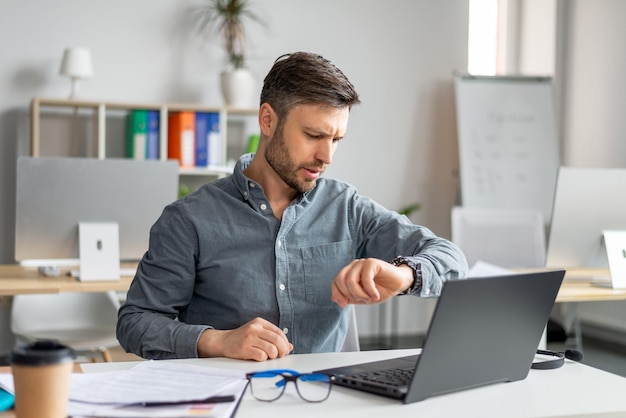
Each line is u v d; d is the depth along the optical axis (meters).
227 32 5.43
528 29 6.37
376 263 1.49
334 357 1.62
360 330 5.99
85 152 5.34
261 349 1.58
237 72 5.32
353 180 5.96
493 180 5.92
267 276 1.88
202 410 1.17
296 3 5.78
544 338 3.32
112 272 3.17
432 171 6.10
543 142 6.03
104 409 1.16
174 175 3.26
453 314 1.28
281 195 1.92
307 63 1.73
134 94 5.44
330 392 1.33
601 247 3.54
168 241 1.87
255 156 1.92
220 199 1.91
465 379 1.35
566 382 1.45
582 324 6.11
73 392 1.24
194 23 5.53
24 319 3.48
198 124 5.20
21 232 3.12
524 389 1.40
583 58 6.10
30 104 5.22
